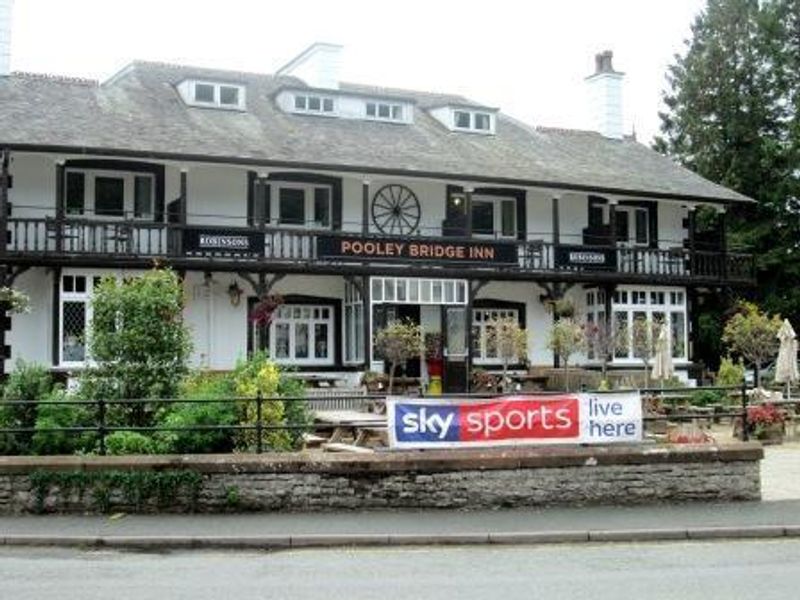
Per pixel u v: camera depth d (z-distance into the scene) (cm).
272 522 1266
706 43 4731
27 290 2580
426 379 3009
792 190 4303
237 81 3064
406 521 1271
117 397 1509
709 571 998
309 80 3497
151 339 1527
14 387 1498
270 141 2853
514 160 3228
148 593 902
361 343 2864
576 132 3831
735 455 1432
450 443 1383
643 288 3294
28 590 917
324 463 1350
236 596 888
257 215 2786
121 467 1334
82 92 2916
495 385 2823
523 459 1377
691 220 3400
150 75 3203
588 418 1423
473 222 3200
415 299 2894
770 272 4406
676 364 3303
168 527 1233
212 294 2780
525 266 3069
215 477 1341
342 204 3003
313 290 2931
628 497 1404
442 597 879
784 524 1240
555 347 2859
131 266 2592
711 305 4103
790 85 4516
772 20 4544
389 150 3020
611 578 963
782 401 2292
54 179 2683
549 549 1142
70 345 2539
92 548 1157
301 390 1599
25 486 1332
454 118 3422
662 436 1716
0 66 2916
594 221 3375
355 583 945
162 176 2778
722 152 4556
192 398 1466
